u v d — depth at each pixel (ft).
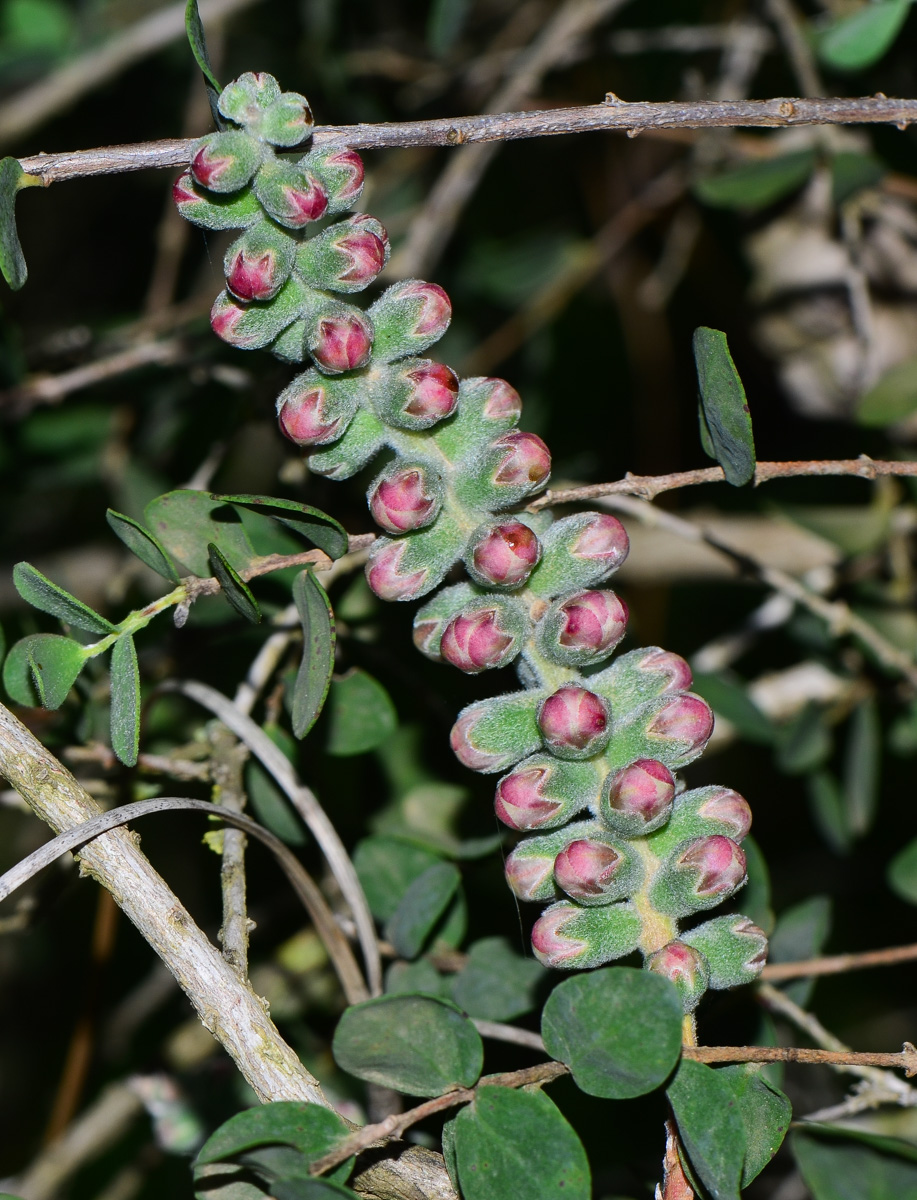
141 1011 1.33
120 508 1.45
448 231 1.39
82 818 0.98
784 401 1.51
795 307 1.37
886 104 1.03
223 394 1.37
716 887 0.94
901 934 1.50
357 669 1.08
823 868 1.53
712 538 1.20
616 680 0.97
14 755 0.99
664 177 1.50
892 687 1.27
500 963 1.07
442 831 1.12
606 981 0.93
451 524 0.97
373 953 1.07
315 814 1.07
